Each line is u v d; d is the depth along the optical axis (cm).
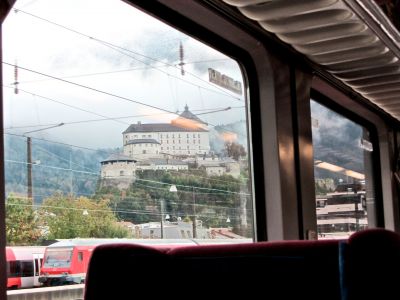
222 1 299
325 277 152
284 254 160
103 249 170
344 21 323
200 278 168
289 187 375
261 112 370
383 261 135
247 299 161
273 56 365
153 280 169
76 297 233
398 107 546
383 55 391
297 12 308
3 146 187
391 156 628
